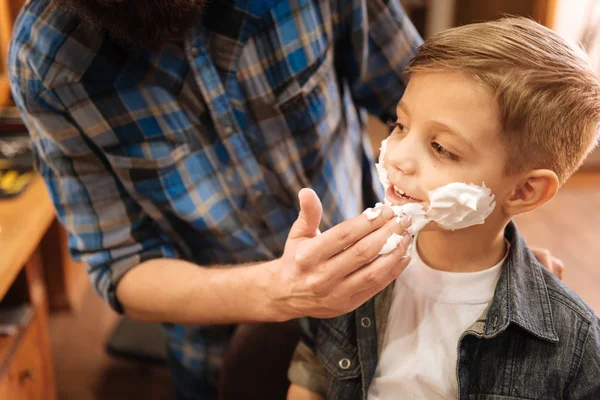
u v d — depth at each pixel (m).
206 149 1.04
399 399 0.84
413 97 0.73
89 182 0.99
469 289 0.81
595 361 0.77
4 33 1.89
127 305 1.01
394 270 0.73
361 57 1.13
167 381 1.99
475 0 2.84
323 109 1.10
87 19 0.85
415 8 3.34
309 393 0.95
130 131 0.98
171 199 1.02
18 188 1.53
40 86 0.93
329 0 1.06
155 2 0.82
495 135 0.70
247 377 1.05
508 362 0.80
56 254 2.23
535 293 0.81
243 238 1.10
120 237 1.01
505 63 0.69
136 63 0.95
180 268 0.98
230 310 0.88
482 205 0.72
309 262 0.72
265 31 1.01
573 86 0.71
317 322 0.94
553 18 2.32
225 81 1.01
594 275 2.39
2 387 1.33
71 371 2.05
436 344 0.82
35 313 1.58
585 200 2.98
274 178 1.11
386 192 0.77
